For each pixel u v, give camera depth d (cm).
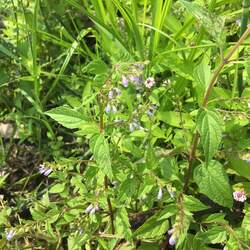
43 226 40
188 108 45
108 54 50
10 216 46
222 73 44
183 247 36
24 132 52
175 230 31
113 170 35
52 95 54
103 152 32
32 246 40
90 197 36
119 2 46
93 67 43
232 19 50
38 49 55
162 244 39
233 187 40
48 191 45
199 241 36
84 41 55
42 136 53
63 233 40
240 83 44
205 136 32
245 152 36
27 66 52
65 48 56
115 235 37
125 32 53
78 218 36
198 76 34
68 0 48
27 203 47
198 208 34
